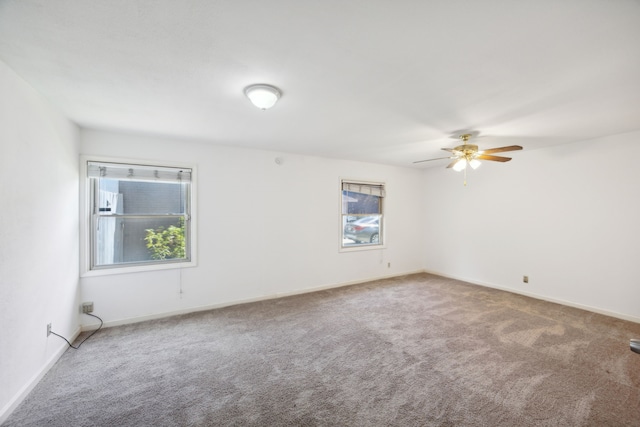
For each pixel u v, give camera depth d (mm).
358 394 2006
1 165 1735
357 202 5258
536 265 4203
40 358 2168
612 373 2260
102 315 3150
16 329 1870
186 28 1426
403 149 4148
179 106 2471
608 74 1893
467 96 2260
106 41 1539
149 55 1680
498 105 2443
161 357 2508
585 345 2727
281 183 4332
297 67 1818
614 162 3447
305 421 1748
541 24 1391
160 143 3484
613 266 3473
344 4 1252
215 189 3818
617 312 3432
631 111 2572
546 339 2855
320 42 1547
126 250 3377
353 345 2734
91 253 3146
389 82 2025
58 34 1473
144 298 3381
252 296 4086
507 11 1301
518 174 4414
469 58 1707
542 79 1969
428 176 5922
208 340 2838
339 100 2344
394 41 1538
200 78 1966
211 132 3256
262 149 4141
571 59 1711
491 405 1892
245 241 4035
